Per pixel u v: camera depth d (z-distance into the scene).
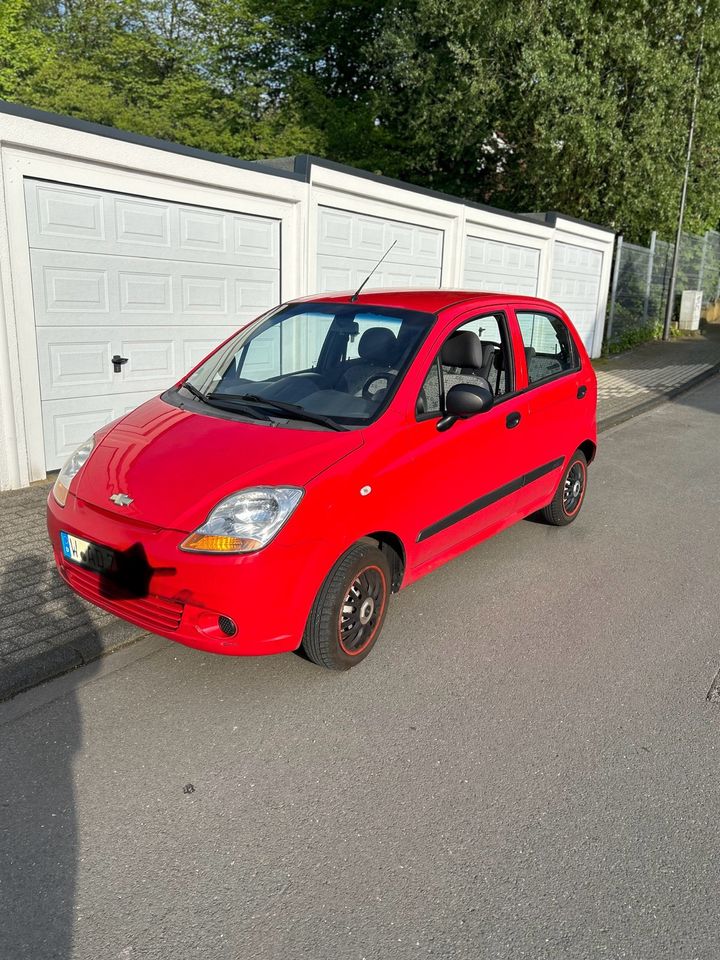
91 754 3.13
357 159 20.20
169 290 7.34
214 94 21.47
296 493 3.34
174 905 2.40
